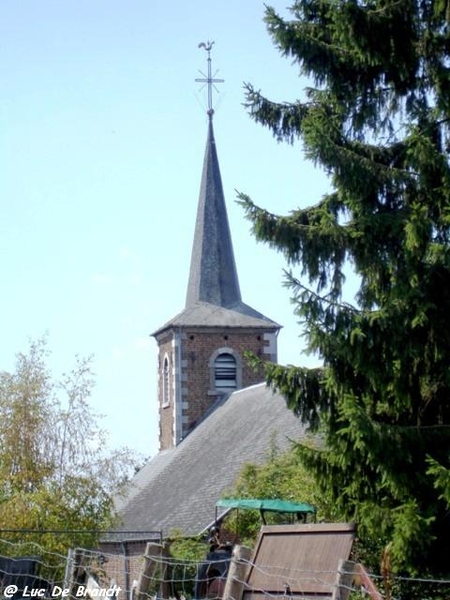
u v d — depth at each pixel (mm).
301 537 13727
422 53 16906
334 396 17000
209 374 58781
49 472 29547
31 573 20188
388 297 16516
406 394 16469
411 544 15281
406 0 16469
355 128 17891
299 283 16297
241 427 48969
